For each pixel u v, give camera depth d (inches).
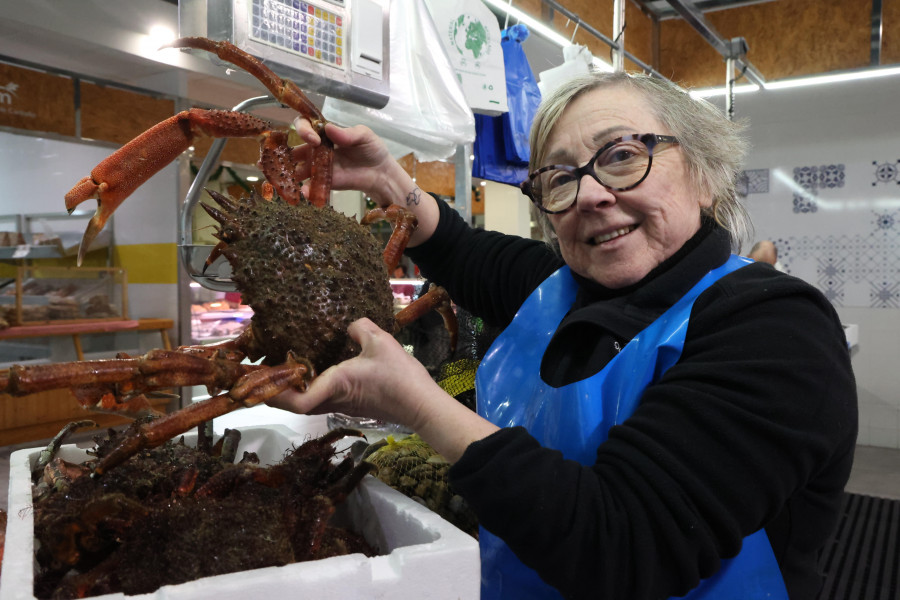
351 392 32.3
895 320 206.8
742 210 45.8
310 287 32.6
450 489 46.5
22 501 28.5
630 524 29.7
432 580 24.5
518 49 91.5
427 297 44.4
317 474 32.2
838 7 190.2
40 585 27.4
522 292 55.7
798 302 34.0
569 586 30.9
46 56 145.6
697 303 36.7
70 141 157.6
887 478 176.9
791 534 36.1
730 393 30.9
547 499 29.8
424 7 65.5
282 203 35.9
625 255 40.3
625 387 36.6
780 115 216.4
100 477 29.9
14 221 177.9
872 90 198.7
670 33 206.8
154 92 172.2
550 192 43.1
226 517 26.2
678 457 30.2
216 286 48.6
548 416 40.6
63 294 164.2
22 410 137.9
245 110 51.2
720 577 34.4
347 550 30.5
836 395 31.9
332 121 64.1
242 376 30.8
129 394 31.1
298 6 49.5
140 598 21.0
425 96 65.6
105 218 36.2
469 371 62.9
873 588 112.7
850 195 210.5
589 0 152.5
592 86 41.5
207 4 46.0
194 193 46.9
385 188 53.6
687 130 40.0
